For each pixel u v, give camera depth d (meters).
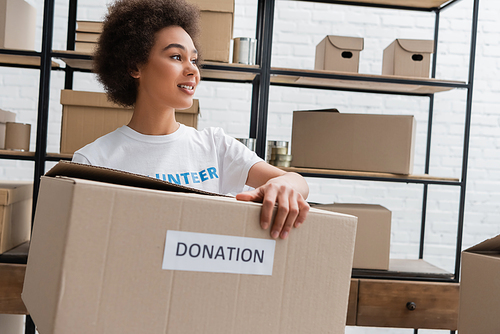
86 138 1.81
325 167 1.99
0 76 2.34
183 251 0.50
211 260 0.51
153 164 1.06
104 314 0.47
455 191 2.61
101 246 0.47
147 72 1.03
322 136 1.99
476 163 2.64
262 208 0.53
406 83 1.92
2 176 2.38
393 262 2.14
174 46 1.02
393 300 1.85
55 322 0.45
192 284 0.50
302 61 2.53
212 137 1.15
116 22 1.11
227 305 0.52
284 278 0.54
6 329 1.87
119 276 0.48
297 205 0.54
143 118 1.08
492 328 0.68
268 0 1.83
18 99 2.36
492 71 2.63
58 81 2.38
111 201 0.47
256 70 1.84
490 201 2.63
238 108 2.49
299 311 0.55
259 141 1.85
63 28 2.38
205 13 1.82
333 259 0.56
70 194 0.46
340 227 0.56
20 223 1.90
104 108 1.81
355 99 2.55
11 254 1.72
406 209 2.60
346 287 0.57
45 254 0.52
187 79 1.02
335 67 1.94
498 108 2.63
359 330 2.59
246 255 0.52
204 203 0.51
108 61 1.15
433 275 1.93
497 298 0.67
